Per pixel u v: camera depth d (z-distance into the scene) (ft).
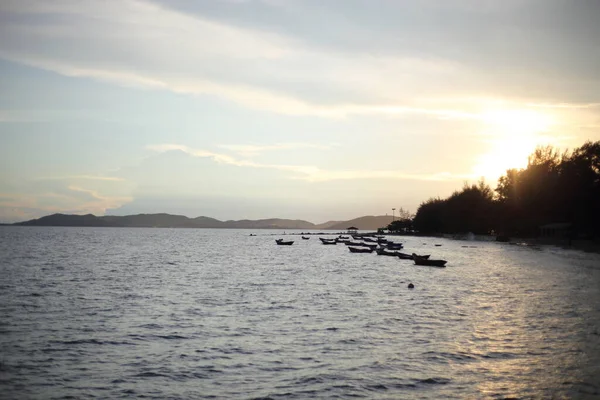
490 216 618.03
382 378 75.82
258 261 325.62
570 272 228.84
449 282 199.21
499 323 113.80
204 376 77.51
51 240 652.89
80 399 68.69
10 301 148.66
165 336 102.78
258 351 90.84
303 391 70.90
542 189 466.29
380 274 236.22
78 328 110.52
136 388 72.64
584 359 84.28
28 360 85.81
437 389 71.31
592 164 426.51
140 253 401.29
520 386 72.08
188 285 190.49
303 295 162.30
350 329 108.58
